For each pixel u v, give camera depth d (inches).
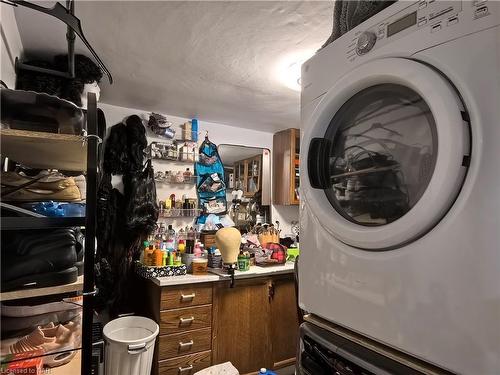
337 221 31.8
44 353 35.5
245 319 83.7
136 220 87.4
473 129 22.5
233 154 117.7
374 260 28.0
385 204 30.9
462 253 21.9
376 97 32.6
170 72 74.7
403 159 29.4
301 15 53.2
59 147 37.4
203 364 76.0
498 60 21.7
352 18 39.5
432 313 23.3
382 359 27.7
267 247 99.2
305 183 37.4
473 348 20.9
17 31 56.2
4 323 39.1
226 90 85.0
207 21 54.9
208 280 77.7
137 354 65.1
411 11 27.9
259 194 121.8
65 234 35.2
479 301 20.8
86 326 33.6
